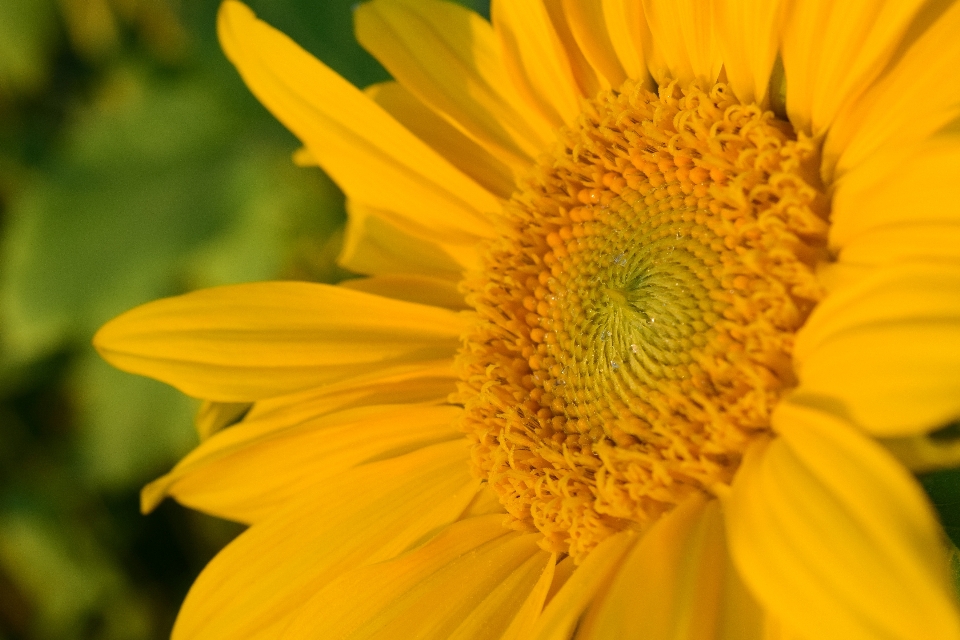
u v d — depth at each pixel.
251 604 0.38
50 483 0.50
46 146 0.50
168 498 0.50
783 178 0.35
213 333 0.39
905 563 0.31
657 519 0.36
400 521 0.38
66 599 0.51
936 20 0.34
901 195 0.33
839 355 0.33
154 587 0.51
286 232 0.47
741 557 0.33
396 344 0.39
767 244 0.35
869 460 0.32
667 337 0.37
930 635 0.31
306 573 0.38
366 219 0.40
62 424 0.51
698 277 0.37
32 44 0.49
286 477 0.39
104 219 0.48
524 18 0.38
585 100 0.38
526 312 0.39
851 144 0.35
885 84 0.35
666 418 0.36
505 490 0.37
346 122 0.39
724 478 0.35
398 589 0.37
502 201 0.39
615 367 0.37
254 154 0.47
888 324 0.32
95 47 0.49
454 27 0.39
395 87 0.40
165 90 0.48
